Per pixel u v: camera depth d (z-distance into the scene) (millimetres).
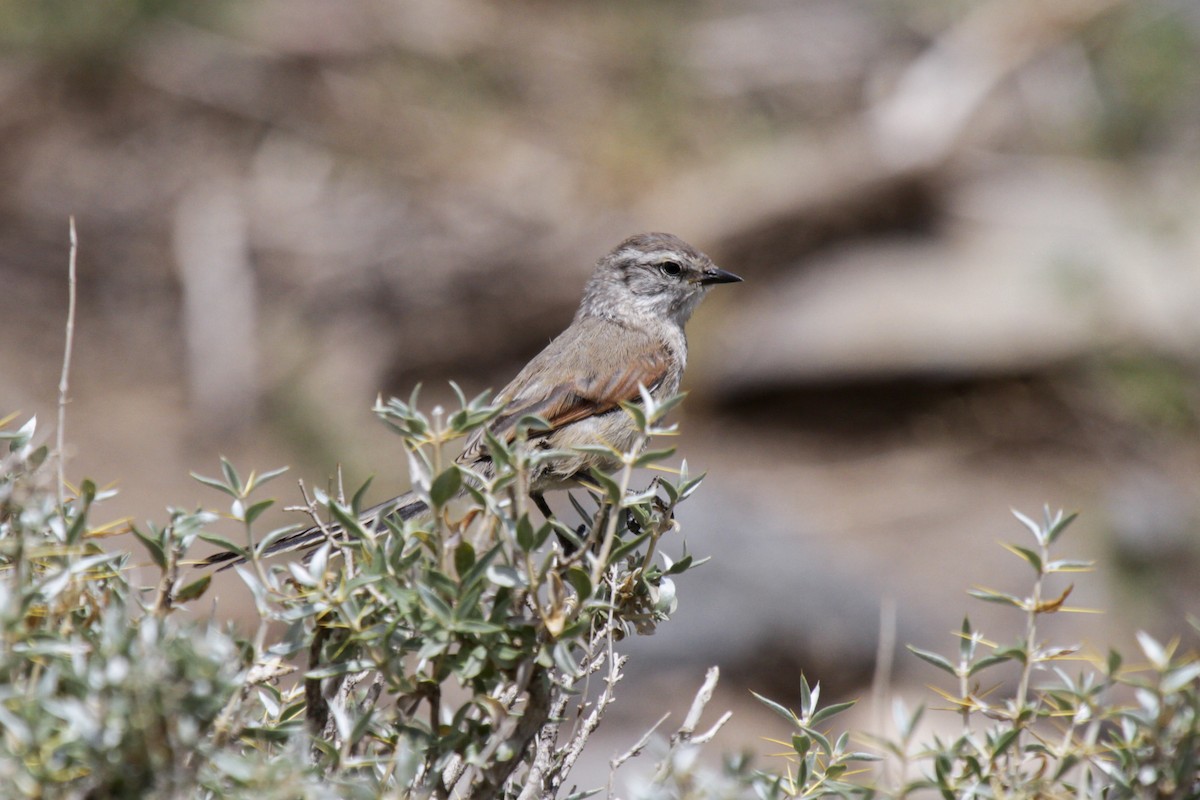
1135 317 16422
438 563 3676
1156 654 3494
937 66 19234
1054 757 3730
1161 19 19312
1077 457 15625
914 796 5832
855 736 3867
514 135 18672
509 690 4070
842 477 15398
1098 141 18641
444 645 3547
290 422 14977
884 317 16438
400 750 3596
